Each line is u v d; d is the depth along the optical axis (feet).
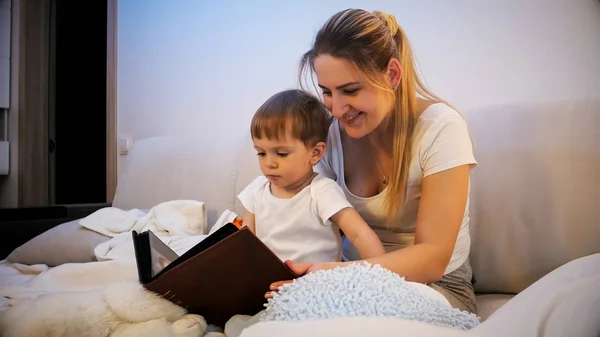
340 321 1.39
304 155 3.34
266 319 1.90
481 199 3.94
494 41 5.04
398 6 5.69
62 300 2.42
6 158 9.78
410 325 1.34
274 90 6.87
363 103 3.16
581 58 4.54
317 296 1.81
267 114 3.27
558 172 3.62
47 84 10.53
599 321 1.43
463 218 3.23
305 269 2.57
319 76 3.25
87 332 2.26
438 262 2.85
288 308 1.82
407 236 3.46
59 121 10.82
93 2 10.12
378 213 3.43
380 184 3.48
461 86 5.26
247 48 7.19
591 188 3.47
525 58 4.86
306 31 6.51
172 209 5.12
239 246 2.19
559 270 2.02
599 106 3.58
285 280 2.35
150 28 8.50
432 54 5.45
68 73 10.80
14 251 5.15
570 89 4.60
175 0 8.13
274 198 3.50
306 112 3.32
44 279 3.74
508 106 4.06
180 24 8.07
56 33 10.74
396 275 2.05
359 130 3.25
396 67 3.26
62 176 10.82
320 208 3.29
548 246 3.58
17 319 2.37
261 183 3.74
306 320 1.48
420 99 3.46
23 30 10.07
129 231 4.98
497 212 3.84
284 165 3.31
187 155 6.19
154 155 6.52
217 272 2.27
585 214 3.47
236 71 7.32
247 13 7.18
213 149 6.03
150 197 6.31
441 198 2.98
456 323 1.84
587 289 1.58
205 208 5.27
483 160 3.99
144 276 2.42
